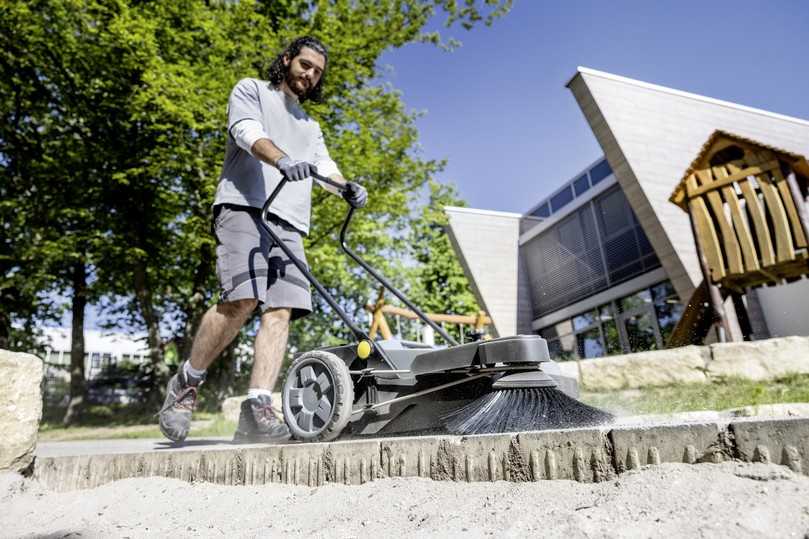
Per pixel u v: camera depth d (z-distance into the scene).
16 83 10.33
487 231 15.25
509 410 1.70
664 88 10.48
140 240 11.23
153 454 2.05
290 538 1.19
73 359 12.70
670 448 1.07
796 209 5.20
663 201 9.43
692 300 6.24
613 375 5.00
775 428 0.96
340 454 1.60
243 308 2.34
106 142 10.55
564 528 0.91
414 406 2.00
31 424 2.24
